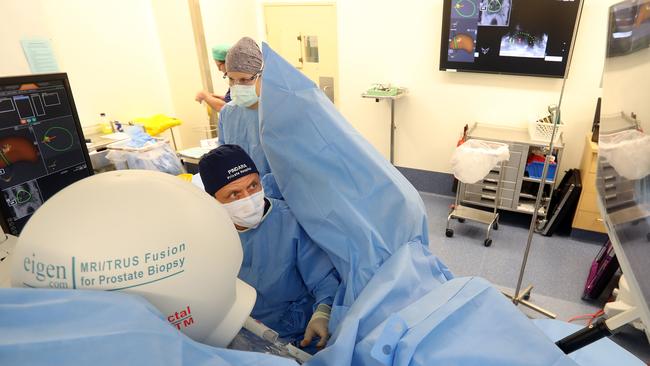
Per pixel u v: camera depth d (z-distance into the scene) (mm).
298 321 966
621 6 628
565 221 2742
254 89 1655
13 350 272
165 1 2973
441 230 2865
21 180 756
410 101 3252
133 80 2998
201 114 3299
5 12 1977
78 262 353
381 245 703
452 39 2805
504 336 473
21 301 318
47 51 2201
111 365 282
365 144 781
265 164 1630
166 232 383
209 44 3170
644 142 428
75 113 850
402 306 578
